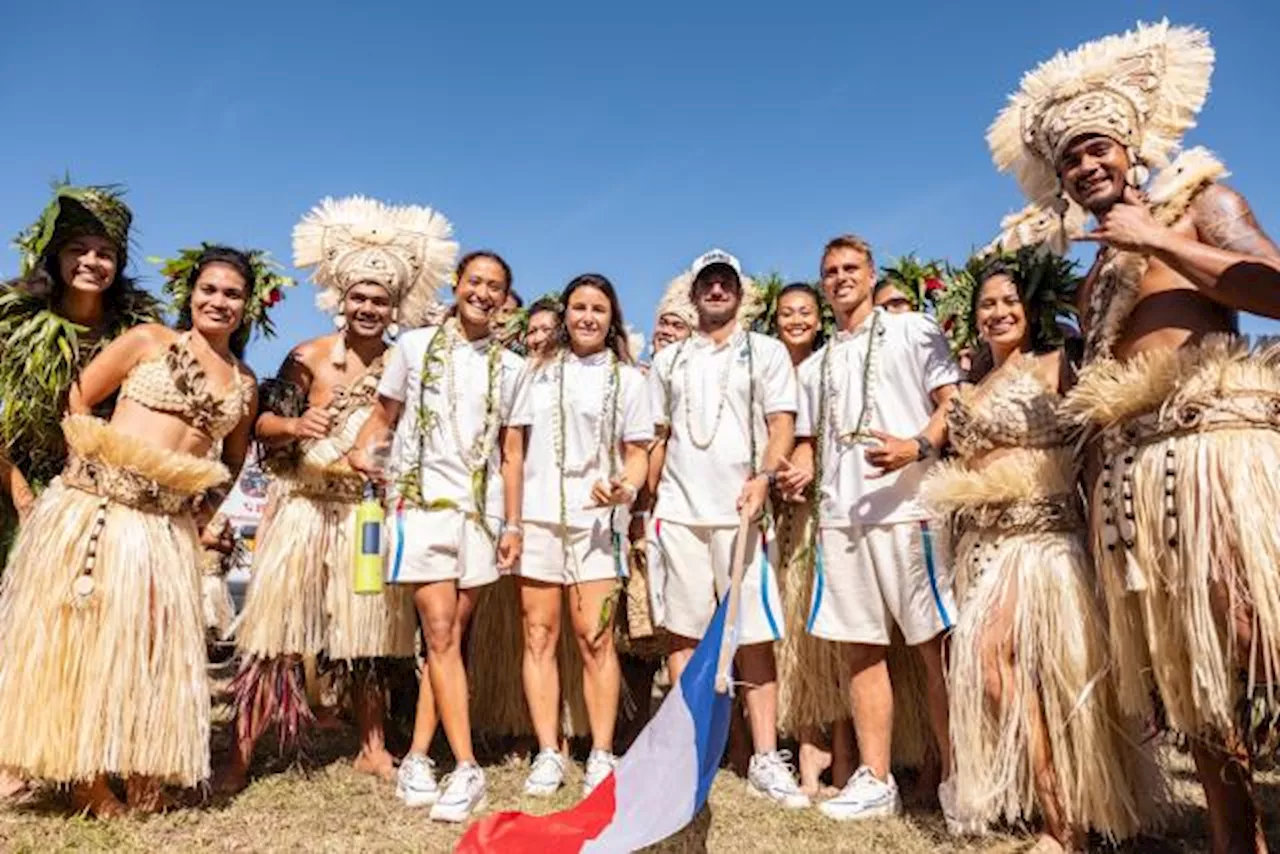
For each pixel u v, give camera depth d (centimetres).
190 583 342
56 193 345
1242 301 241
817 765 403
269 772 404
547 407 407
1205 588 240
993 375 342
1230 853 264
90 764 309
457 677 367
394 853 301
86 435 330
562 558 400
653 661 479
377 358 426
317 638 399
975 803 302
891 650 401
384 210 448
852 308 389
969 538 329
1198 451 247
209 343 356
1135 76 278
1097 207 276
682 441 396
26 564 325
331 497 410
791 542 412
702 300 407
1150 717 277
